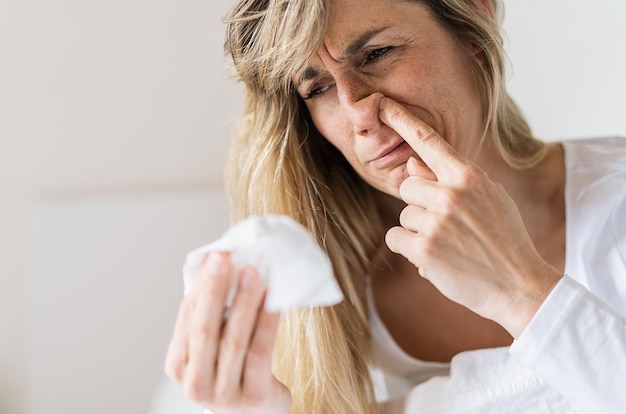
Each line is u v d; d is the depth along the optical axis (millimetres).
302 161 1006
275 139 979
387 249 1085
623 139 1065
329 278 645
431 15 842
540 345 752
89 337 1531
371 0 802
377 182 896
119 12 1571
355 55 820
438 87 839
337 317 1034
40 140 1591
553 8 1516
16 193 1597
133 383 1540
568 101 1559
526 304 762
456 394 974
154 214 1546
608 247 953
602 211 956
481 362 979
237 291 651
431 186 764
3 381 1620
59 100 1583
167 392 1500
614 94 1535
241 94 1582
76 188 1609
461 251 755
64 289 1525
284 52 815
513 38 1544
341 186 1062
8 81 1569
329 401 1021
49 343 1524
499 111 963
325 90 878
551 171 1028
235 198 1105
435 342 1084
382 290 1096
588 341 743
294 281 640
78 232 1530
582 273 957
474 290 769
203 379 681
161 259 1547
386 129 830
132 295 1539
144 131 1611
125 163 1612
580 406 772
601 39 1514
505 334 1042
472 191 747
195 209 1556
